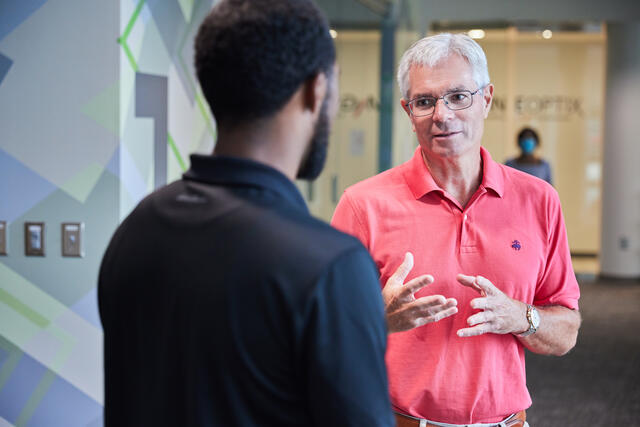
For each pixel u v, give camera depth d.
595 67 10.60
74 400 2.60
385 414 0.81
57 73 2.51
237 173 0.88
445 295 1.57
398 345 1.57
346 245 0.82
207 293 0.82
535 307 1.58
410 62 1.60
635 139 8.57
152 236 0.91
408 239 1.61
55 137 2.53
